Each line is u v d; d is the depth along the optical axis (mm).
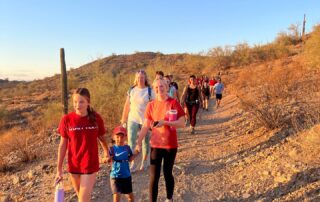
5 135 16828
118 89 14930
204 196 6305
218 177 7145
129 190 5621
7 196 7168
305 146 7164
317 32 17828
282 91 12438
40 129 15781
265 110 9742
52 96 42719
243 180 6711
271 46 38938
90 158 4758
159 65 24844
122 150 5555
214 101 21828
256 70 26297
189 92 11664
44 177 8117
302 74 16094
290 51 34344
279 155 7285
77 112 4777
